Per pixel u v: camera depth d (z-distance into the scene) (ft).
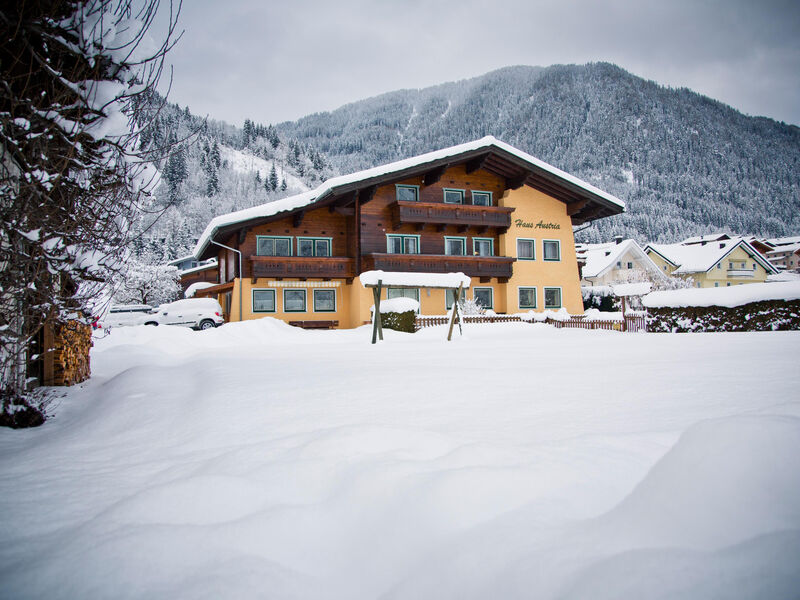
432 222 84.64
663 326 55.06
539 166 88.43
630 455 9.02
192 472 10.07
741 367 19.57
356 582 6.34
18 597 5.99
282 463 9.81
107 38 14.34
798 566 4.79
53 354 22.66
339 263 82.07
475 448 9.41
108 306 23.72
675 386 16.01
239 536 7.29
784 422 6.81
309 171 507.71
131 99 16.20
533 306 93.45
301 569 6.63
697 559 5.16
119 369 29.96
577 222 101.50
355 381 19.44
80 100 14.49
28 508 8.70
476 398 15.46
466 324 71.36
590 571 5.25
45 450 12.57
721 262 188.65
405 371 22.25
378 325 49.34
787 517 5.51
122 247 18.70
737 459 6.29
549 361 25.67
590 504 7.19
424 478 8.07
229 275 88.79
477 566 5.84
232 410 15.01
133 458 11.57
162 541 7.12
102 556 6.78
